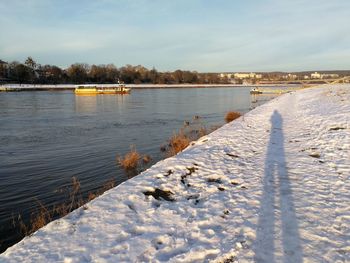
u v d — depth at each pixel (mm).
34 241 4379
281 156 9055
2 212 8164
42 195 9312
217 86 165625
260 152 9727
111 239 4398
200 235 4484
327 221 4797
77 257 3963
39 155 14305
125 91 76000
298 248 4078
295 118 18500
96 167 12234
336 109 18469
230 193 6156
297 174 7219
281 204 5492
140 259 3928
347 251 3986
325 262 3770
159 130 21312
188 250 4105
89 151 15062
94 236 4484
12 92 77938
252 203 5586
